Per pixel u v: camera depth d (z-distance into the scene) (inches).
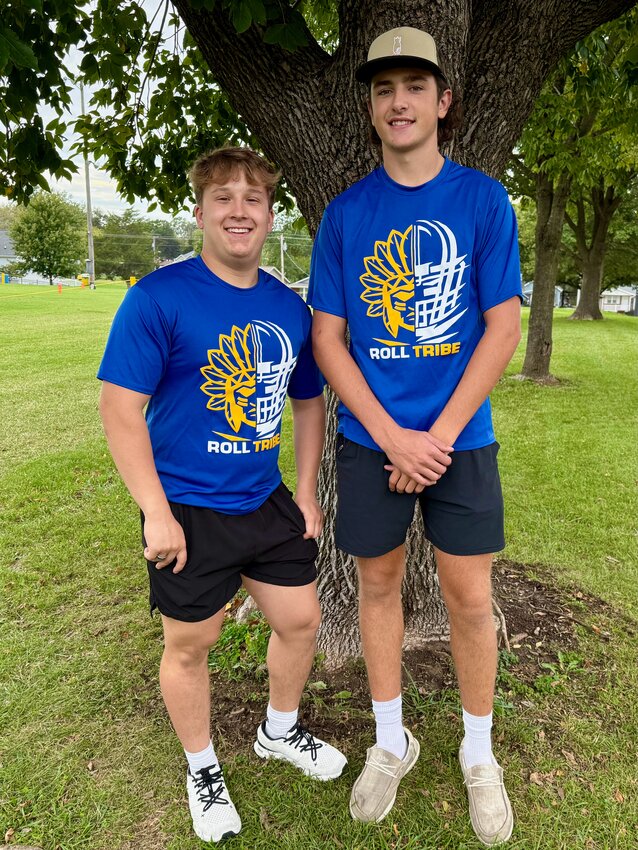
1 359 454.6
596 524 166.6
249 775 79.1
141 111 155.7
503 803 71.5
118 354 60.8
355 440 69.8
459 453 66.9
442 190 64.5
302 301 70.9
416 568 100.7
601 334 721.0
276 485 73.9
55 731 87.7
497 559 143.6
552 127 272.1
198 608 66.4
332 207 68.8
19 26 100.3
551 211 385.4
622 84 169.6
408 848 69.4
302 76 85.0
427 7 76.6
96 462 221.5
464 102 87.2
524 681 95.3
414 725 86.2
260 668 97.3
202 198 64.1
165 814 74.2
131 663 103.8
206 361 63.4
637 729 86.0
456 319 64.9
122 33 120.3
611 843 69.7
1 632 115.0
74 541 156.7
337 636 100.8
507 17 82.6
